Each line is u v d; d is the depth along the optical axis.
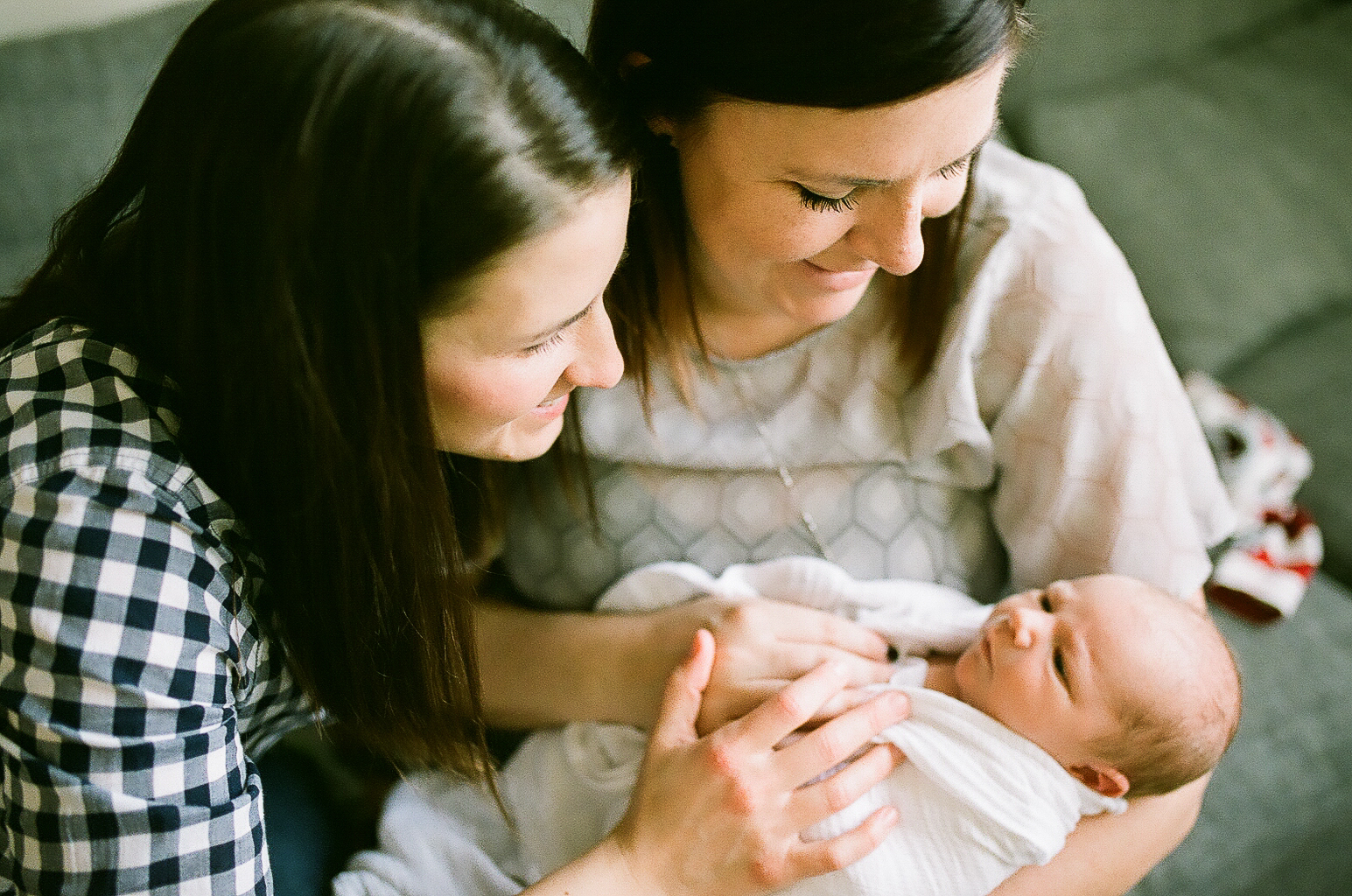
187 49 0.52
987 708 0.84
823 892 0.77
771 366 0.83
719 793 0.72
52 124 1.08
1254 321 1.50
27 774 0.55
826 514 0.88
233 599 0.62
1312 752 1.14
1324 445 1.41
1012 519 0.91
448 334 0.55
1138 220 1.54
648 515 0.89
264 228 0.51
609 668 0.87
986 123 0.57
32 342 0.61
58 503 0.54
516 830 0.90
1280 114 1.60
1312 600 1.27
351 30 0.48
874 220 0.61
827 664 0.77
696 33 0.56
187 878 0.58
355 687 0.70
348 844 0.96
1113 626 0.81
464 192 0.50
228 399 0.58
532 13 0.57
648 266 0.75
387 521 0.61
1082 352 0.80
